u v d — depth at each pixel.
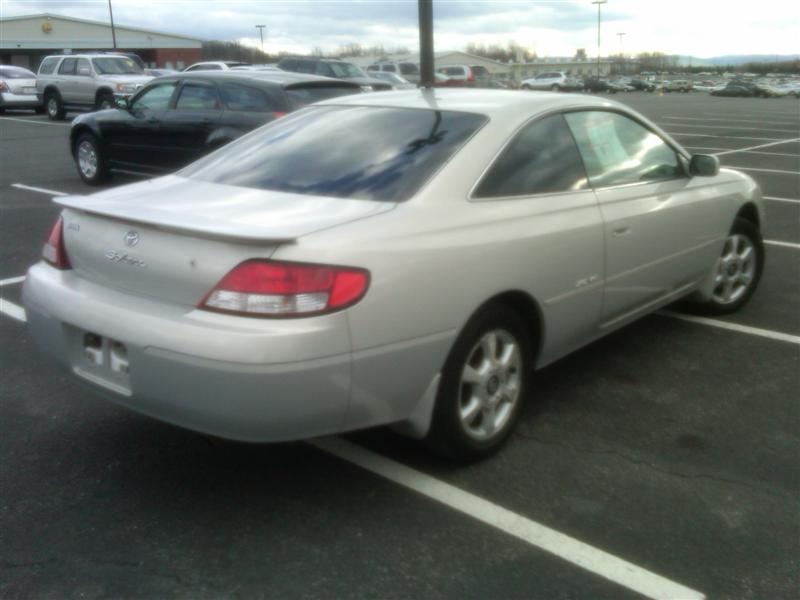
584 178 4.30
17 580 3.03
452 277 3.43
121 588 3.00
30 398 4.55
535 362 4.12
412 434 3.59
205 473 3.77
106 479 3.71
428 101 4.31
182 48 64.81
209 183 3.92
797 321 5.89
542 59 113.88
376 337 3.17
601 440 4.11
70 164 14.32
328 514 3.45
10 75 27.61
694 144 19.17
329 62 25.19
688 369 5.02
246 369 2.96
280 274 3.02
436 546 3.24
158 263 3.27
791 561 3.17
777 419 4.36
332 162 3.86
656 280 4.84
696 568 3.12
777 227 9.22
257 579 3.05
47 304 3.60
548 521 3.41
